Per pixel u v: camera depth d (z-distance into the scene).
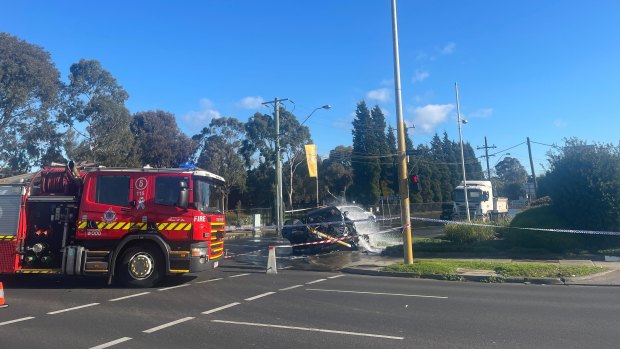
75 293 10.12
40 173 11.38
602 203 16.08
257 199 65.56
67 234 11.12
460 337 6.51
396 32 14.71
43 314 8.02
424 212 65.44
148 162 57.62
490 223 19.36
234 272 14.04
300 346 6.08
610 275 12.62
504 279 12.24
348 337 6.51
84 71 41.81
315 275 13.49
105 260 10.84
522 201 63.12
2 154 36.97
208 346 6.10
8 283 11.56
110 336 6.59
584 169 16.53
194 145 61.44
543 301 9.32
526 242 16.86
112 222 10.98
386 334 6.67
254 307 8.63
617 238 16.09
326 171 69.56
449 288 11.07
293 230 19.81
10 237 10.87
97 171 11.23
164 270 10.98
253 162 62.91
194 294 10.02
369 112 68.44
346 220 20.31
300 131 63.12
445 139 89.31
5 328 7.05
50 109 39.31
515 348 5.96
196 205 11.12
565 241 16.23
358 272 14.22
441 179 83.75
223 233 12.64
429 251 17.78
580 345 6.08
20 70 34.84
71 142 40.56
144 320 7.56
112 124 43.19
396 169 14.81
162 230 10.97
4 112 35.25
